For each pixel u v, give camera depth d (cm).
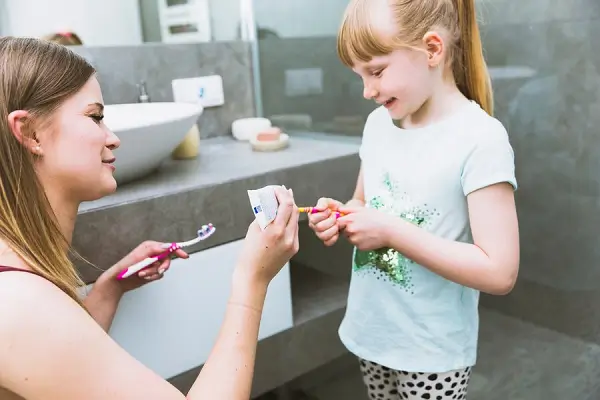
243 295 77
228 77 185
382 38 86
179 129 121
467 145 89
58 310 61
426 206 94
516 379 151
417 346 98
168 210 117
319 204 98
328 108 175
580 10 137
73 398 60
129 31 161
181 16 171
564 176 150
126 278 102
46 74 69
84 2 151
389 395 111
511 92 154
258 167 138
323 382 165
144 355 118
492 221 87
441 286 97
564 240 153
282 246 78
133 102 162
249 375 73
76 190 75
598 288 148
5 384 61
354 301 108
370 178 105
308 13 172
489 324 169
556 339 157
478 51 96
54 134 70
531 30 147
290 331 147
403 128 100
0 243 65
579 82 142
